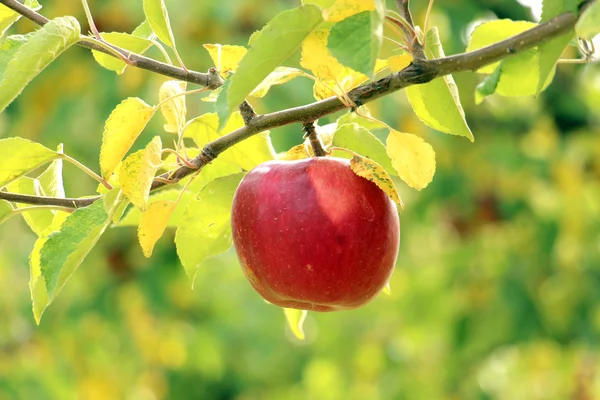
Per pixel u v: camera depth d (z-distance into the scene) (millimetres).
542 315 7105
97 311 7352
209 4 6340
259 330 9391
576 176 7207
